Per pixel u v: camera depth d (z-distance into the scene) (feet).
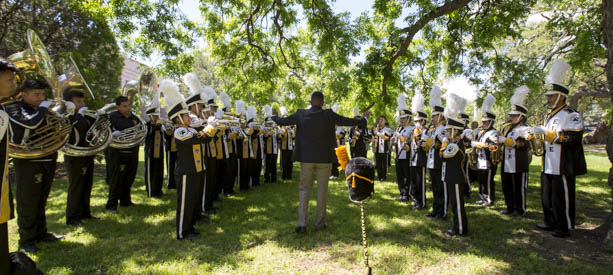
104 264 12.01
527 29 59.21
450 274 11.37
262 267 11.87
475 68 34.45
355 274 11.37
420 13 28.27
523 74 32.96
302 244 14.17
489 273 11.43
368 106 32.71
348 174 11.62
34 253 12.68
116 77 46.44
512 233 15.81
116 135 17.92
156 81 19.63
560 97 15.31
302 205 15.79
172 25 35.37
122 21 32.89
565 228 15.25
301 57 43.83
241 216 18.33
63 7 36.83
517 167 18.97
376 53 31.76
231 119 14.92
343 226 16.60
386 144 30.45
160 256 12.73
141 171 35.35
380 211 19.53
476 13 30.68
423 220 17.75
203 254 12.89
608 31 14.58
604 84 66.54
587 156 60.95
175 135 14.05
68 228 15.66
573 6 33.14
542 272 11.53
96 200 21.57
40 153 12.46
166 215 18.19
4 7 34.71
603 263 12.42
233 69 40.83
